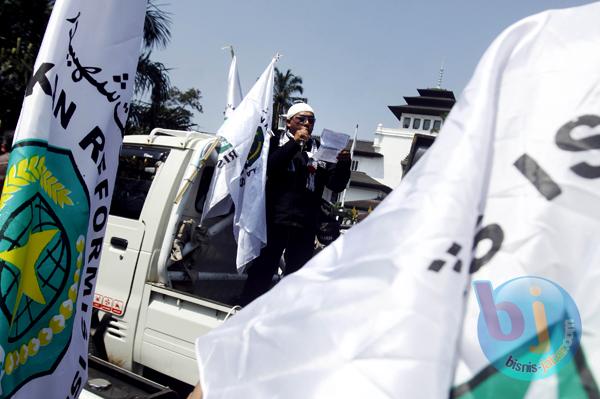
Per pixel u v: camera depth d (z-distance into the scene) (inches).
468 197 30.0
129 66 65.7
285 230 140.5
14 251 54.8
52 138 59.1
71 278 62.2
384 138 1878.7
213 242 146.4
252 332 34.1
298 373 31.1
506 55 32.8
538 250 29.7
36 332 59.5
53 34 57.3
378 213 32.7
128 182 140.0
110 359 128.7
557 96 31.3
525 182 30.6
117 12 63.3
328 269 33.3
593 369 28.2
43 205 58.4
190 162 132.9
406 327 28.5
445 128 32.3
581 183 29.8
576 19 32.2
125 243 130.6
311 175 145.2
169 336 120.8
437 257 29.2
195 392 39.0
